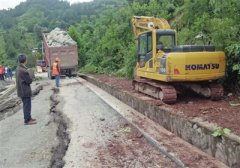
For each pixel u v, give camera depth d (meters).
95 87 22.44
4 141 10.41
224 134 7.44
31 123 12.41
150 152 8.31
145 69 13.68
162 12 25.25
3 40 101.81
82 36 41.62
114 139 9.55
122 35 29.42
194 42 15.04
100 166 7.55
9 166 8.18
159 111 10.96
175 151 8.18
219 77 11.80
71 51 32.56
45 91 22.33
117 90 16.98
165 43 12.90
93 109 14.08
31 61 73.25
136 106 13.56
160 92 12.50
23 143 10.02
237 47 11.45
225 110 10.16
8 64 77.38
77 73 33.44
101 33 37.78
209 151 7.91
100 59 32.03
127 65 21.45
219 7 13.85
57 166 7.79
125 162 7.73
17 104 18.64
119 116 12.46
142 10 28.77
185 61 11.45
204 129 8.12
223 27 12.34
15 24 132.38
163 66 11.90
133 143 9.11
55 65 22.83
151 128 10.55
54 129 11.37
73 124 11.54
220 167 7.11
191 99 12.67
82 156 8.23
